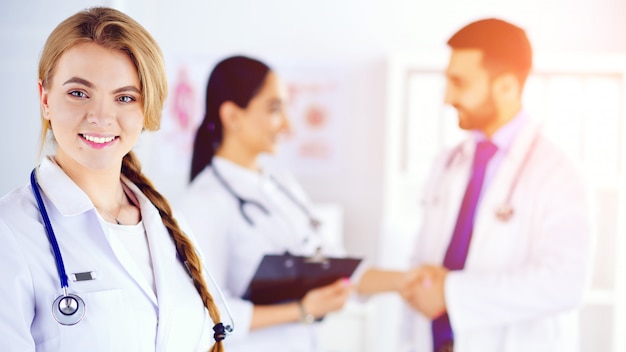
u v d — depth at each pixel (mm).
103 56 1076
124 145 1104
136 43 1103
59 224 1094
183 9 3299
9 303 987
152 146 3279
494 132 2539
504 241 2447
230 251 2430
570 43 3143
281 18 3295
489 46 2537
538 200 2422
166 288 1159
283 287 2424
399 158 2986
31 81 1864
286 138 3293
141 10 3281
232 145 2537
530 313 2396
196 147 2533
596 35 3131
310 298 2436
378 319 2914
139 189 1269
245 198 2469
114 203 1197
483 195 2512
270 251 2443
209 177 2486
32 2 1839
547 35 3156
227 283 2432
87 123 1062
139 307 1112
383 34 3260
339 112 3287
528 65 2533
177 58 3299
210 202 2414
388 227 2953
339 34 3281
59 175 1114
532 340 2420
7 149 1865
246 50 3299
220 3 3299
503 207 2461
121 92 1087
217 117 2535
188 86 3303
